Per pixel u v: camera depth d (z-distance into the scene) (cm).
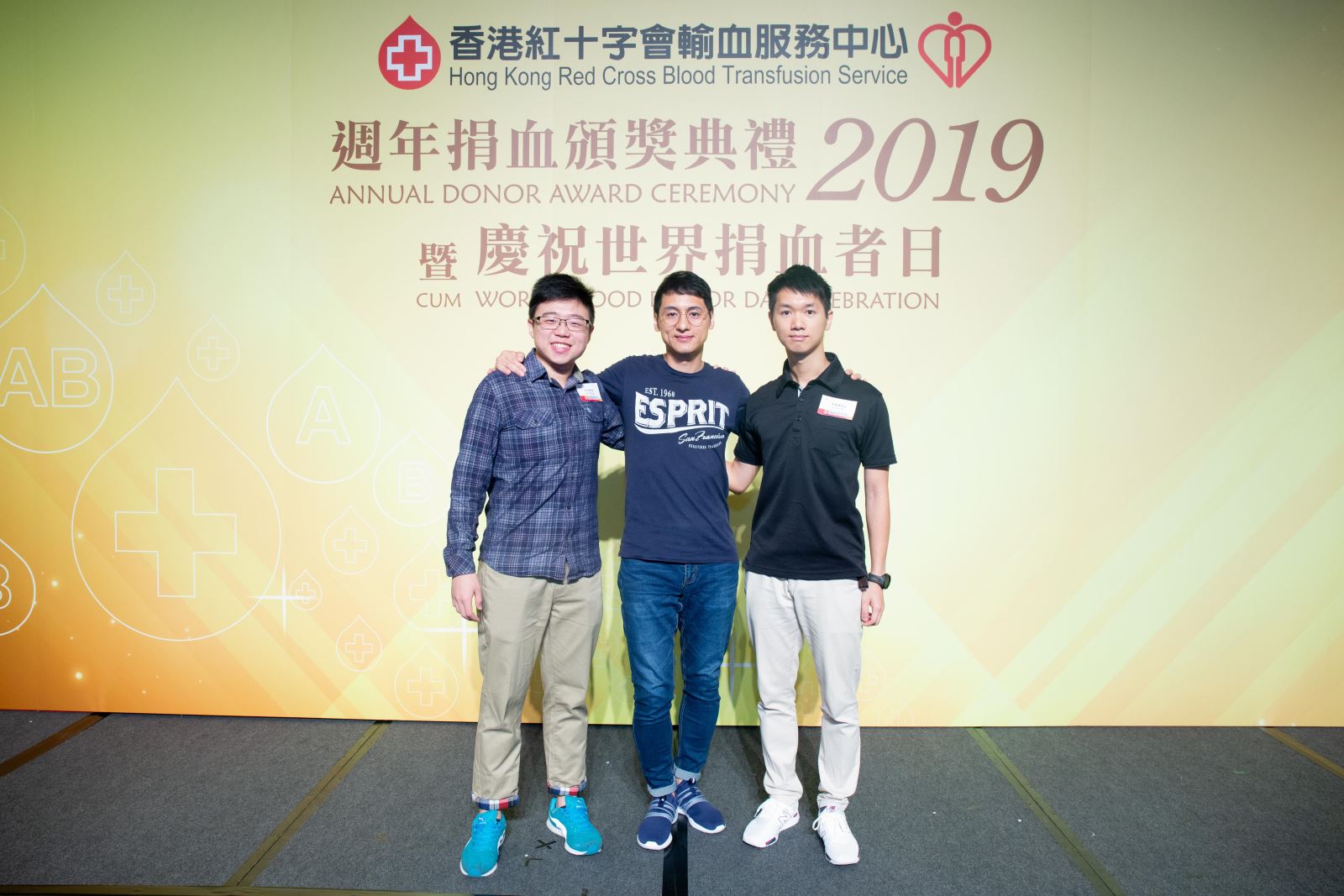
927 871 189
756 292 259
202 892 178
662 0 257
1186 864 191
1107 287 256
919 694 265
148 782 227
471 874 185
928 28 255
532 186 260
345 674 268
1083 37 254
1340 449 257
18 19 261
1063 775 234
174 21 259
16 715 271
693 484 196
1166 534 260
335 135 260
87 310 264
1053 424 259
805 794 225
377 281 261
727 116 258
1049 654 263
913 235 257
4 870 185
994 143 256
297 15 258
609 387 208
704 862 192
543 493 191
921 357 258
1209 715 264
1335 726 263
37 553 270
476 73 259
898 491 260
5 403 267
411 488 263
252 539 266
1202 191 255
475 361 261
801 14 255
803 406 196
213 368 263
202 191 261
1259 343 256
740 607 266
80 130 262
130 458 266
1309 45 252
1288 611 261
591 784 229
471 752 247
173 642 270
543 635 201
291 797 220
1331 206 254
